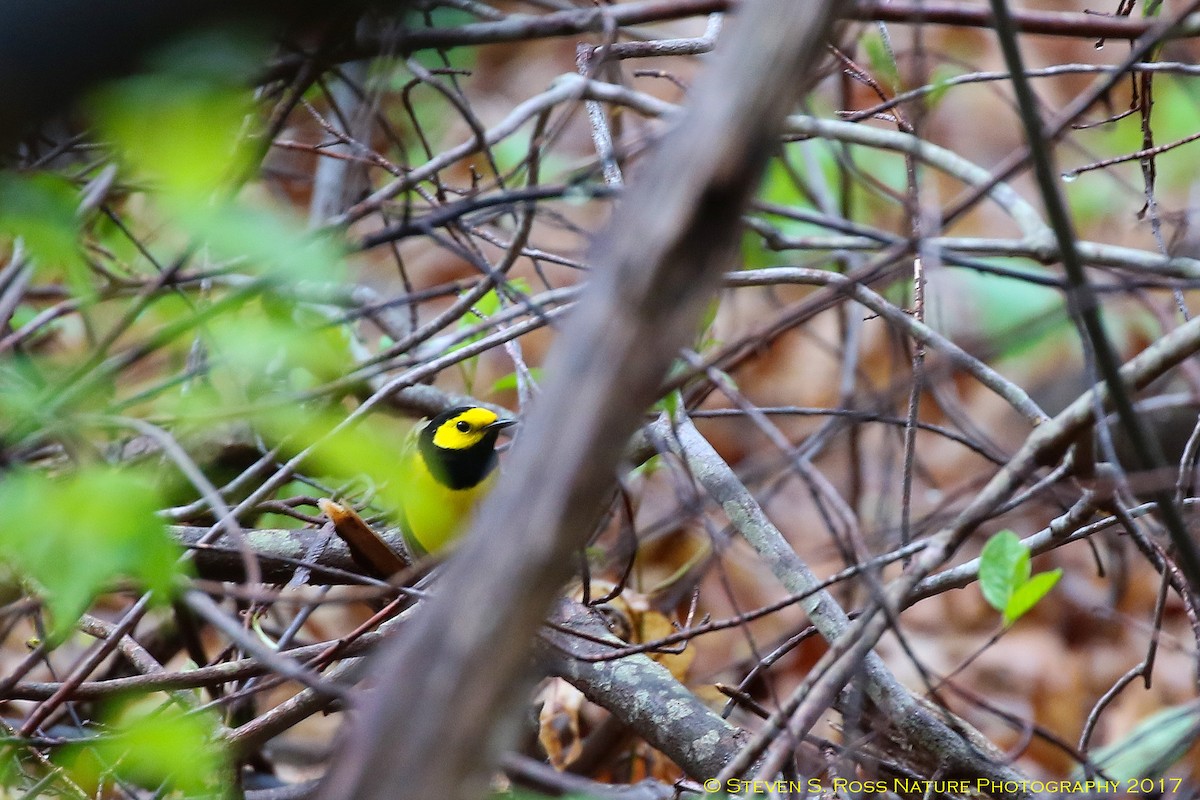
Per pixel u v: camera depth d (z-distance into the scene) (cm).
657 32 1681
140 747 449
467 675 260
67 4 267
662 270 263
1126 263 666
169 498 859
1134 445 478
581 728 1002
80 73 273
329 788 284
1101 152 1453
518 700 273
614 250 268
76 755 619
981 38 1678
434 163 530
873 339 1514
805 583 678
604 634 716
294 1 312
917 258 615
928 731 646
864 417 692
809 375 1519
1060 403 1389
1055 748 1122
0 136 275
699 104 272
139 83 278
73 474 562
